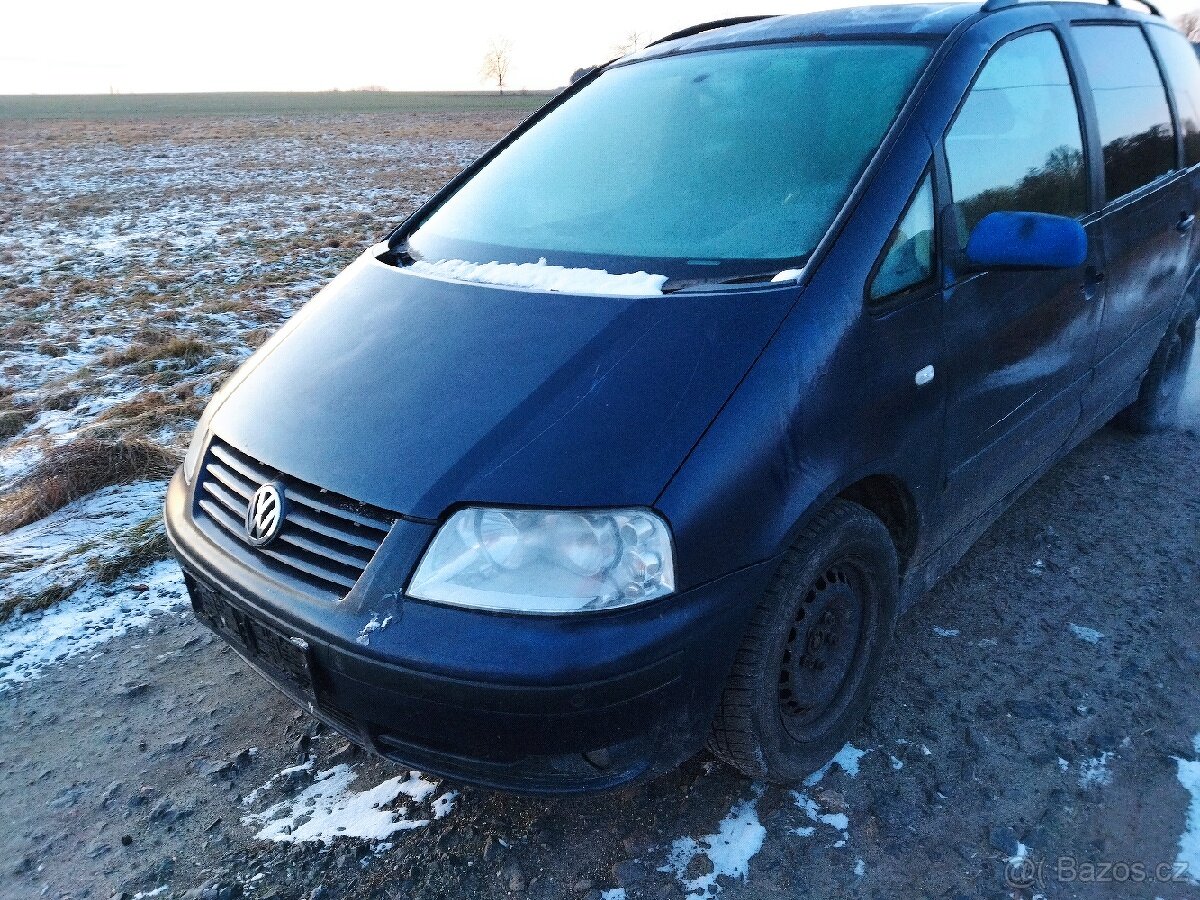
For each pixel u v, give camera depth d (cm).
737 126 262
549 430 184
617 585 173
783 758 215
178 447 471
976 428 254
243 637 208
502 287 230
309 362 231
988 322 246
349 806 229
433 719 177
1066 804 220
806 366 195
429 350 214
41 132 4531
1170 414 448
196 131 4519
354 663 179
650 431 182
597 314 208
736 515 183
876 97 243
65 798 236
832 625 222
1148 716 249
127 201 1795
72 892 207
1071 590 311
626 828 217
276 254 1108
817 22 290
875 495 234
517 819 221
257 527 202
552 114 325
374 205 1684
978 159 248
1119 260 322
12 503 420
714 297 203
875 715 253
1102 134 312
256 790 236
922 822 217
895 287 217
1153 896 195
